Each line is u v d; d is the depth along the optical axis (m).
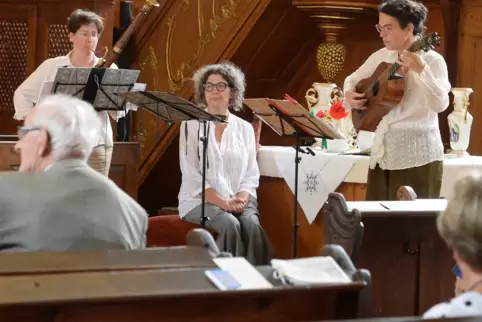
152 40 9.68
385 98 6.54
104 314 3.16
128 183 8.09
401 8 6.50
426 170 6.69
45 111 4.32
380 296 5.29
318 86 8.34
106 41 9.44
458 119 8.09
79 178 4.21
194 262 3.59
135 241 4.26
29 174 4.20
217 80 7.56
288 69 9.86
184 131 7.57
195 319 3.28
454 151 8.17
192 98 9.45
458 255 2.97
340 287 3.39
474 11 8.91
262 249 7.33
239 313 3.34
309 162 7.74
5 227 4.09
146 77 9.74
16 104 7.61
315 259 3.64
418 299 5.37
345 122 8.09
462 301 2.83
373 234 5.23
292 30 9.27
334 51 9.04
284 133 6.76
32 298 3.05
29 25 9.51
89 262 3.52
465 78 9.02
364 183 7.54
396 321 2.61
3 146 7.25
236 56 9.27
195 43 9.37
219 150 7.55
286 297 3.39
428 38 6.37
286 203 8.09
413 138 6.66
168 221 7.48
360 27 9.40
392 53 6.80
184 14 9.44
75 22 7.65
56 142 4.26
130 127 9.57
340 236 5.21
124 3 9.81
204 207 7.23
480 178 3.03
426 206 5.43
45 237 4.06
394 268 5.30
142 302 3.19
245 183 7.69
